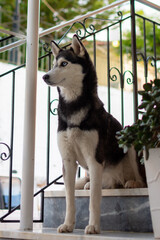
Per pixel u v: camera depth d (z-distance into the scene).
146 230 2.14
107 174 2.64
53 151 6.37
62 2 12.04
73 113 2.29
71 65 2.38
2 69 6.44
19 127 6.48
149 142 1.73
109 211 2.36
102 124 2.36
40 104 6.39
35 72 2.54
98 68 8.81
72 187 2.32
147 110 1.69
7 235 2.25
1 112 6.31
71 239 1.88
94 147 2.26
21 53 7.32
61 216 2.60
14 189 5.17
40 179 6.31
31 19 2.59
